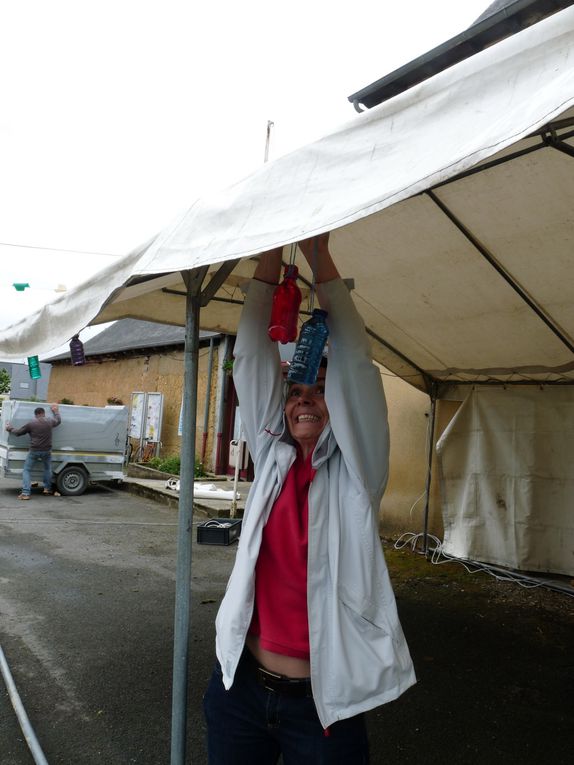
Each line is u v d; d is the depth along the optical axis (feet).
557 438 18.95
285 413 6.12
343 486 5.67
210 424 45.24
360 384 5.80
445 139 4.34
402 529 24.35
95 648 13.69
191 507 7.72
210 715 5.81
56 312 8.84
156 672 12.51
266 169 5.90
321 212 4.94
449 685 12.15
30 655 13.20
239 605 5.51
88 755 9.51
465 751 9.78
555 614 16.46
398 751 9.75
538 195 9.26
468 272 12.26
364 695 5.12
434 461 23.30
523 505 19.57
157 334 55.83
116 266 7.63
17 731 10.21
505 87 4.13
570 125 6.22
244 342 6.49
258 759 5.69
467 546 20.99
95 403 65.10
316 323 5.99
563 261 11.05
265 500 5.71
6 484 40.70
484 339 15.94
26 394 99.09
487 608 16.87
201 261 5.94
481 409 20.56
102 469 37.81
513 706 11.32
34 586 18.20
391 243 11.74
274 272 6.68
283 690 5.31
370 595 5.38
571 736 10.30
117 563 21.16
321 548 5.39
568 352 15.46
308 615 5.24
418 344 17.60
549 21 3.95
